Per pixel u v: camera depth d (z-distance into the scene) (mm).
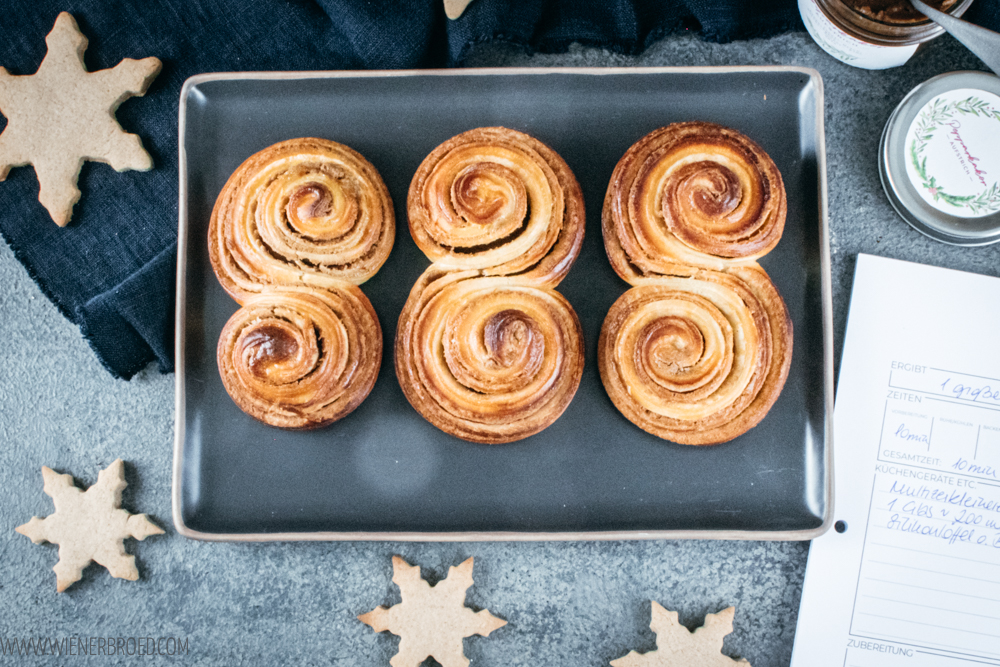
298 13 482
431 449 459
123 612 485
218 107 467
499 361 438
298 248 446
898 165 473
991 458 476
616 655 478
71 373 489
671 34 488
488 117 468
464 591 474
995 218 469
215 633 484
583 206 459
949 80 472
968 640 473
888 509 477
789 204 465
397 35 471
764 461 458
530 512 457
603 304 464
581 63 489
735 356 449
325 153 457
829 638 475
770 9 481
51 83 477
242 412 459
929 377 478
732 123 468
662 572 480
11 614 485
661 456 458
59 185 478
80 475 488
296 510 458
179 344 454
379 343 459
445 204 447
